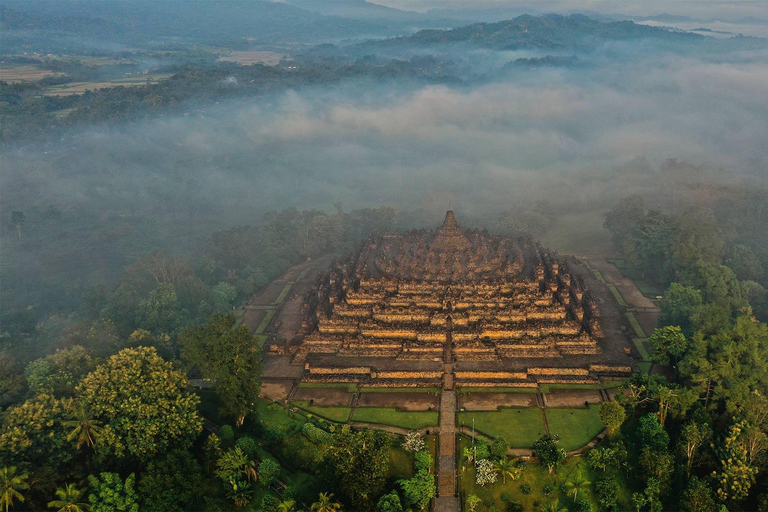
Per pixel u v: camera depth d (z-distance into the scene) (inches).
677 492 4995.1
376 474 4741.6
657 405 5679.1
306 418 5964.6
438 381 6441.9
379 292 7554.1
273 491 5059.1
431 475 5044.3
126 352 5669.3
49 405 5128.0
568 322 7022.6
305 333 7377.0
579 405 6053.2
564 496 4977.9
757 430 4928.6
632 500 4953.3
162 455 5083.7
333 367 6658.5
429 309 7283.5
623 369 6501.0
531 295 7288.4
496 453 5226.4
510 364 6624.0
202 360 5876.0
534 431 5679.1
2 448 4618.6
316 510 4640.8
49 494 4682.6
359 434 4943.4
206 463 5236.2
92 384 5339.6
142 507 4618.6
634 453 5393.7
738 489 4660.4
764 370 5482.3
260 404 6215.6
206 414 6122.1
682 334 6284.5
